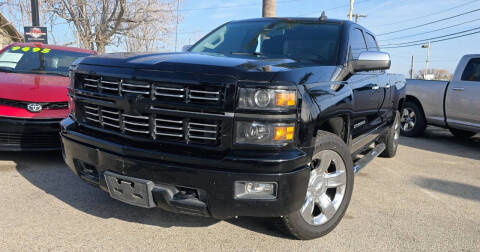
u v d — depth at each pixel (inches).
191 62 99.2
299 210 108.9
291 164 93.4
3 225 117.4
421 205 155.8
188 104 93.7
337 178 122.6
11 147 170.1
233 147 92.3
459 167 226.5
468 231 131.8
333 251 111.9
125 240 112.9
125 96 101.1
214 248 110.6
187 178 93.8
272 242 115.7
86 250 106.0
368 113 161.9
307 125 98.7
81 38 676.1
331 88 115.0
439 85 304.7
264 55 140.4
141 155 98.3
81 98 115.3
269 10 360.2
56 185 154.2
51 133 172.4
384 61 138.6
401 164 227.5
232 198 93.0
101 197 144.2
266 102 90.7
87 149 109.7
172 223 125.7
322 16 163.5
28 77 199.2
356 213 142.7
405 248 116.6
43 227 117.8
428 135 354.3
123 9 655.1
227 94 91.4
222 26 176.4
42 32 434.9
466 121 285.6
